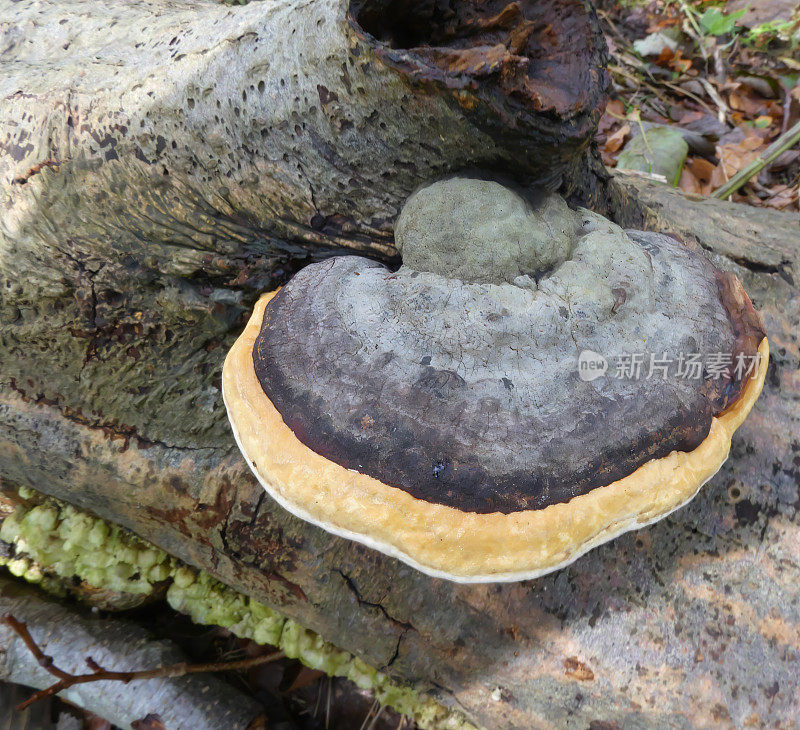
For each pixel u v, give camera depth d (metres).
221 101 0.33
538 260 0.32
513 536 0.29
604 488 0.29
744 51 0.85
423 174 0.33
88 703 0.43
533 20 0.30
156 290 0.37
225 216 0.35
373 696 0.47
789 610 0.35
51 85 0.36
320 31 0.30
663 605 0.36
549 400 0.30
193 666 0.44
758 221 0.48
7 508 0.45
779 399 0.39
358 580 0.39
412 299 0.31
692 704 0.35
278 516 0.39
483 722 0.40
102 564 0.44
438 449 0.29
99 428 0.40
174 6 0.44
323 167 0.33
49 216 0.36
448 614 0.38
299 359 0.31
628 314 0.31
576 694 0.36
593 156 0.40
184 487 0.39
